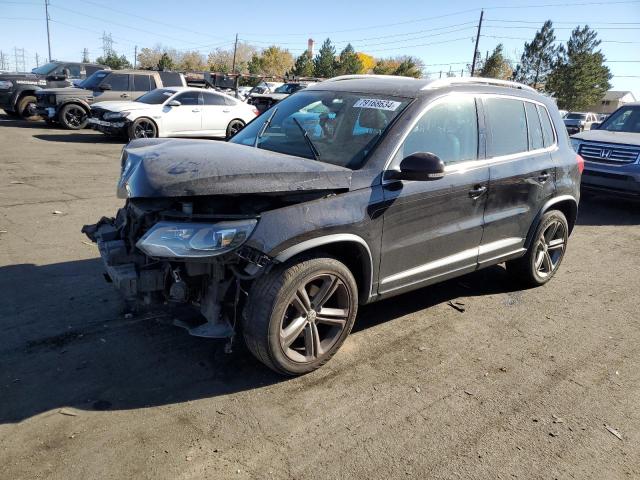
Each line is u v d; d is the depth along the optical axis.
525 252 5.01
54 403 3.04
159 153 3.44
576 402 3.41
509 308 4.84
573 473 2.76
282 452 2.77
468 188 4.12
